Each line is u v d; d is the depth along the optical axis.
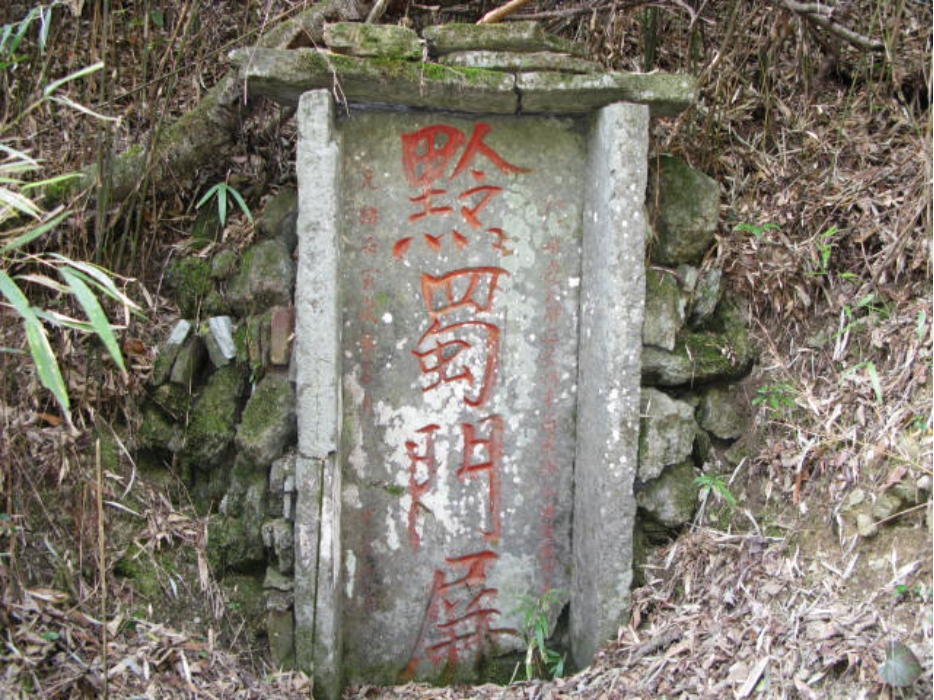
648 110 2.28
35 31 2.65
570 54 2.30
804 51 3.07
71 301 2.51
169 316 2.62
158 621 2.30
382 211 2.36
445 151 2.37
